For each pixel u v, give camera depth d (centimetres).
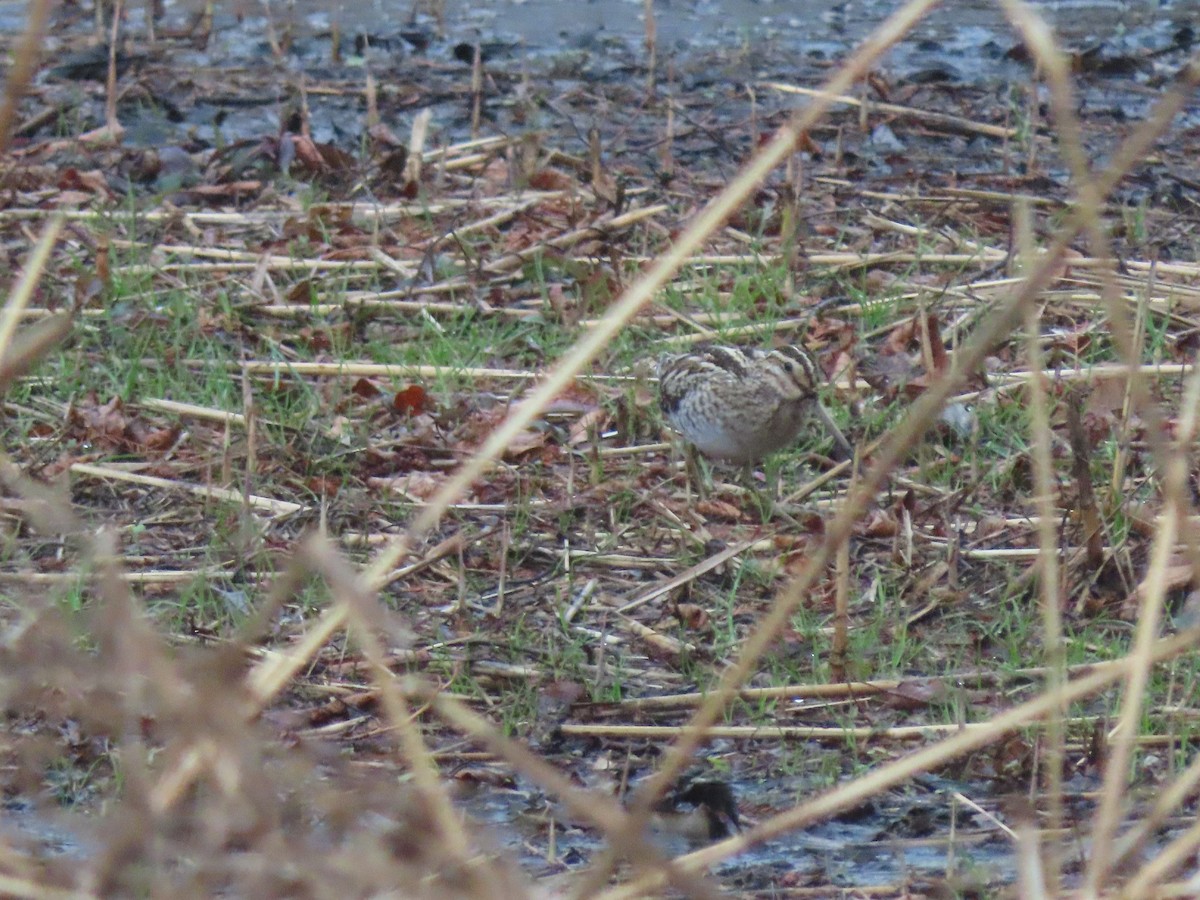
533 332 1359
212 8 2258
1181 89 473
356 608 402
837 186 1684
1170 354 1294
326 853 502
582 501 1117
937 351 1251
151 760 801
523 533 1081
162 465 1145
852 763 859
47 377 1258
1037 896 520
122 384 1266
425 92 1977
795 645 967
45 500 484
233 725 420
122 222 1550
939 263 1482
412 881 445
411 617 988
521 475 1147
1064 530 1039
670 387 1163
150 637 420
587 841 794
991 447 1177
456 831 459
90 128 1845
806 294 1428
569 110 1925
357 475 1156
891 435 1159
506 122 1892
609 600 1015
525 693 917
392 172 1675
